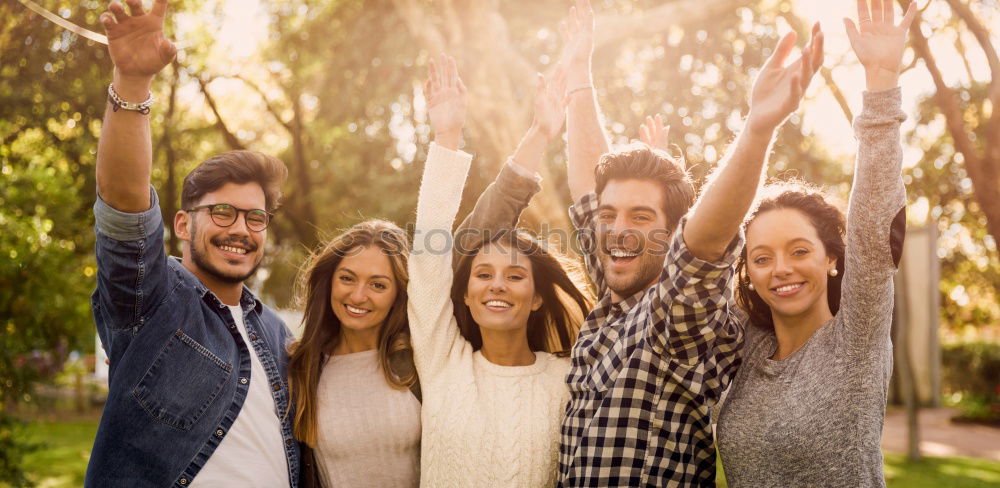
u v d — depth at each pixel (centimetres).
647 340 218
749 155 174
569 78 327
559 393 263
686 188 240
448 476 253
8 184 679
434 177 282
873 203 195
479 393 262
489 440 252
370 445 273
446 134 289
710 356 215
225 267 267
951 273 2044
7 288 632
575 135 322
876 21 198
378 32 1114
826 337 212
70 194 721
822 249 216
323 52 1274
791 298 215
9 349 634
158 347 250
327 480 276
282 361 285
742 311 244
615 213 239
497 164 777
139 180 227
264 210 275
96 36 214
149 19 210
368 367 288
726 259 193
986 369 1608
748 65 1008
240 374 264
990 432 1309
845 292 204
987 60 1130
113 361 255
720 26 969
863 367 200
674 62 985
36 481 782
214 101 1470
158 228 242
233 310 277
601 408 227
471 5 797
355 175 1263
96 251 241
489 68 786
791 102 165
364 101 1173
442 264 277
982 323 2180
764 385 220
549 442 254
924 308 925
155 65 212
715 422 253
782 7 1012
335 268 290
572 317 298
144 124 222
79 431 1224
